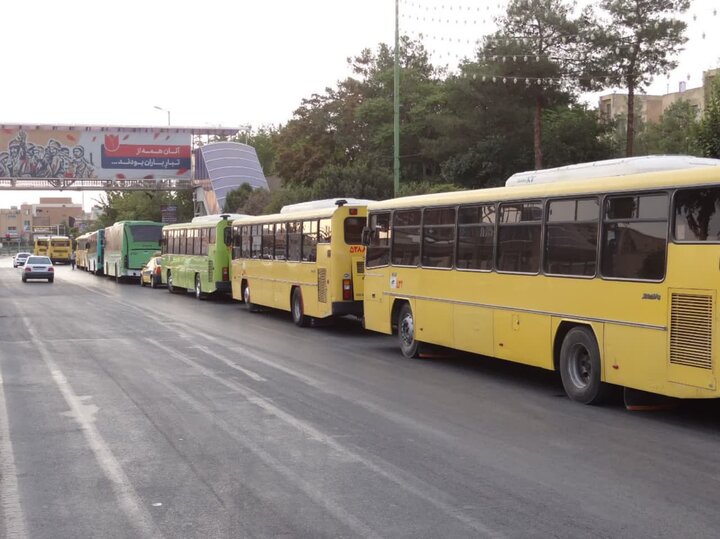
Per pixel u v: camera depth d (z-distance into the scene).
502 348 11.85
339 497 6.29
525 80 36.38
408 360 14.45
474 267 12.56
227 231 26.67
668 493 6.42
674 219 8.74
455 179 45.56
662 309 8.85
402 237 14.91
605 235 9.77
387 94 56.88
